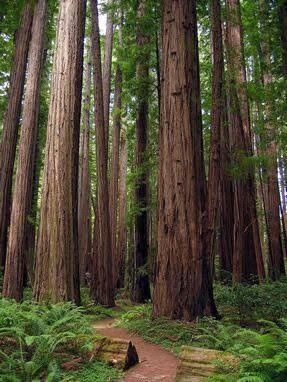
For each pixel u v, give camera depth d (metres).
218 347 6.11
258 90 13.07
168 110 8.84
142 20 13.57
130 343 5.73
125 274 24.58
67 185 9.52
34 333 5.55
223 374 4.46
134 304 14.62
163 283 8.29
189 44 9.07
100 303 13.30
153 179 21.45
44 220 9.43
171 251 8.28
